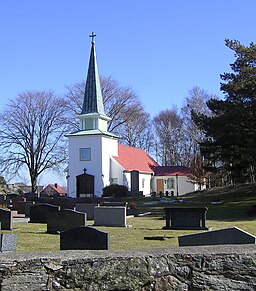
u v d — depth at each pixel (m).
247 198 41.06
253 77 35.41
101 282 3.76
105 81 71.00
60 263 3.72
